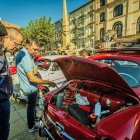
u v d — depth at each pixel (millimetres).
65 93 3109
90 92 2928
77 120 2230
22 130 3730
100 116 2412
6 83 1988
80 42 41094
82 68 2615
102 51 3709
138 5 26219
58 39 43688
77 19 41562
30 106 3395
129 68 2869
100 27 33688
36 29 30141
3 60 1939
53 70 5656
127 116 2016
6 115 2055
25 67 3000
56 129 2391
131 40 19188
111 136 1764
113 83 2492
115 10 30188
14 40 2375
